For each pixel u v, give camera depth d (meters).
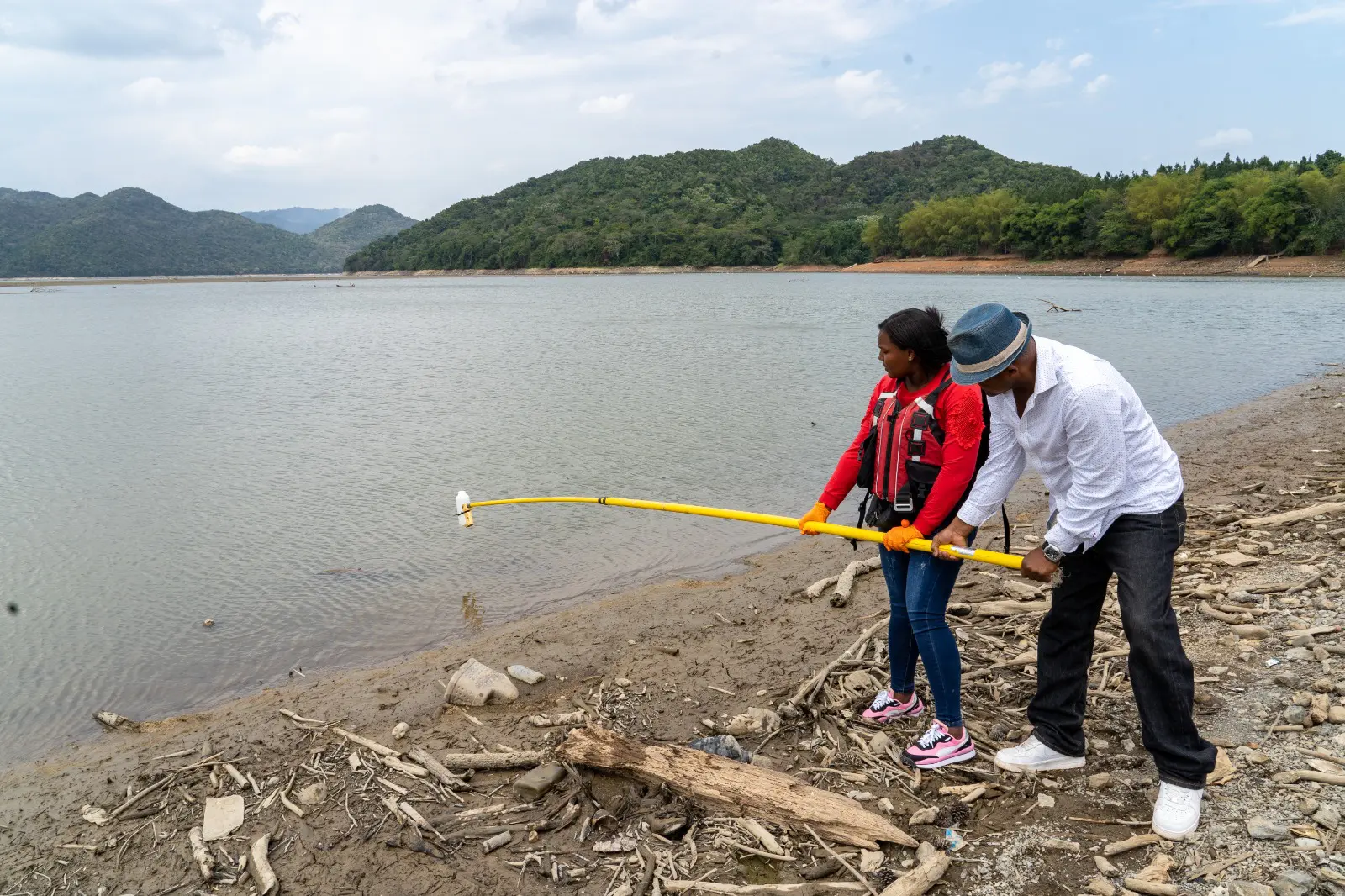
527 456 12.37
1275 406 14.53
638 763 3.90
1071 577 3.46
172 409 16.73
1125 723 4.00
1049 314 36.41
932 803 3.63
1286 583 5.46
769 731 4.41
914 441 3.66
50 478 11.52
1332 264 69.81
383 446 13.18
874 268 121.62
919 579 3.68
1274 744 3.61
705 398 17.06
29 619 7.11
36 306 70.31
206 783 4.40
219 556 8.52
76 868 3.78
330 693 5.61
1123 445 3.02
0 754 5.11
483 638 6.53
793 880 3.23
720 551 8.50
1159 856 3.04
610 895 3.25
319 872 3.56
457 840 3.69
